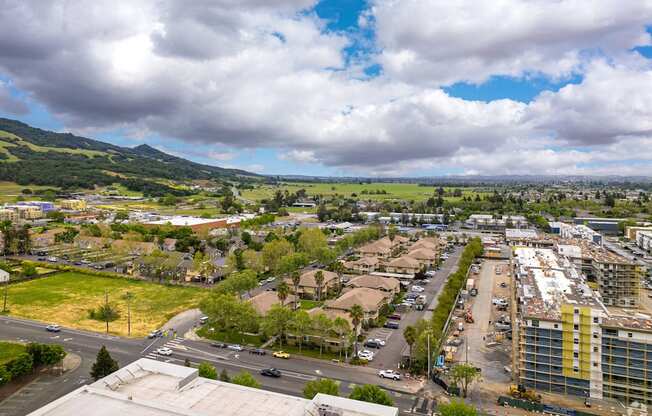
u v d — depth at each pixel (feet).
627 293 599.57
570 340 342.03
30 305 538.47
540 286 458.91
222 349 419.54
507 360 408.05
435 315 453.17
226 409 232.73
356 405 230.68
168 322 491.31
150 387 253.65
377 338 455.22
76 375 358.02
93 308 531.50
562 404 329.11
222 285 532.32
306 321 409.28
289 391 335.67
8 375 325.42
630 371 327.06
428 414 306.76
